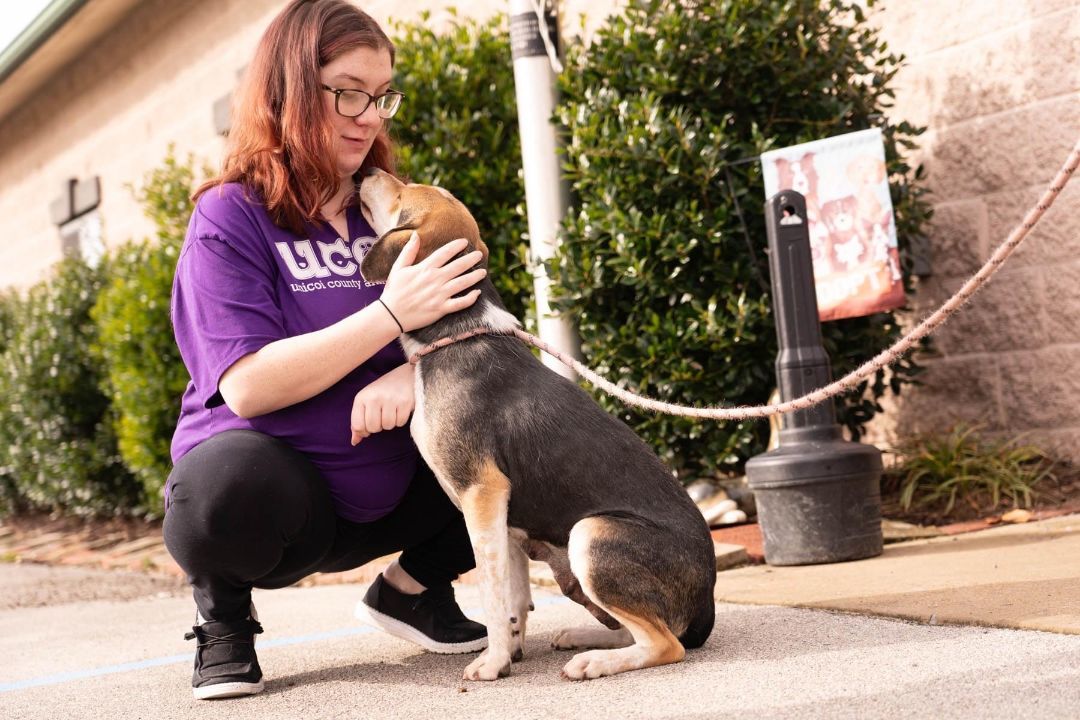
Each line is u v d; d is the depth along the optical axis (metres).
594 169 5.31
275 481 2.77
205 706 2.86
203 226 2.93
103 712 2.89
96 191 12.30
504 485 2.87
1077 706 2.16
